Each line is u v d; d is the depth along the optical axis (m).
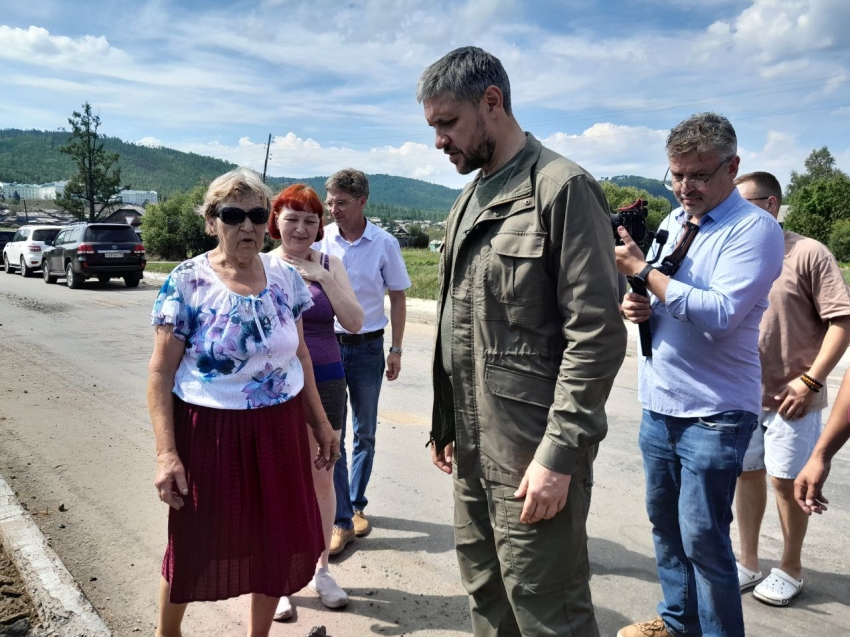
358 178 3.37
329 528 2.85
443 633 2.64
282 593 2.18
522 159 1.82
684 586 2.45
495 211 1.81
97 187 55.66
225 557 2.11
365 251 3.45
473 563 2.14
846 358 7.67
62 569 2.95
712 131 2.12
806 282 2.67
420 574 3.12
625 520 3.68
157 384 2.10
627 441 5.02
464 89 1.77
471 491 2.06
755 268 2.07
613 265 1.70
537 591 1.86
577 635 1.87
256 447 2.11
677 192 2.28
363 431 3.53
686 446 2.24
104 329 10.39
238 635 2.61
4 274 21.20
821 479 1.80
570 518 1.82
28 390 6.45
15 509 3.56
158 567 3.09
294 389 2.23
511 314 1.79
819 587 2.96
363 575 3.11
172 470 2.05
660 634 2.53
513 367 1.82
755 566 2.96
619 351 1.68
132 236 17.11
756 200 2.76
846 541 3.40
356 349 3.45
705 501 2.20
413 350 8.67
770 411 2.79
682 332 2.24
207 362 2.08
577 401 1.67
